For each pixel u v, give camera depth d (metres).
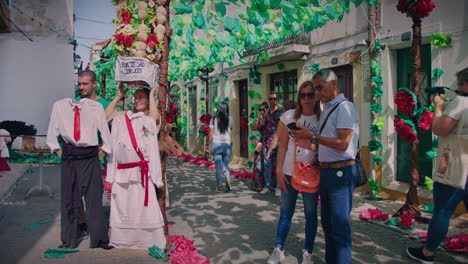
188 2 4.12
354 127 3.01
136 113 3.88
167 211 5.65
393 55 6.29
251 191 7.18
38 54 12.35
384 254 3.80
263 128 7.05
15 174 8.51
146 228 3.81
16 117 12.16
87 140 3.84
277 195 6.64
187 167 10.88
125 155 3.80
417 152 4.85
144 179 3.79
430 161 5.78
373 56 6.32
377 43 6.22
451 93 5.19
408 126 4.67
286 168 3.59
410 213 4.86
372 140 6.02
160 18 3.95
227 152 7.26
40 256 3.68
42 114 12.43
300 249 3.97
